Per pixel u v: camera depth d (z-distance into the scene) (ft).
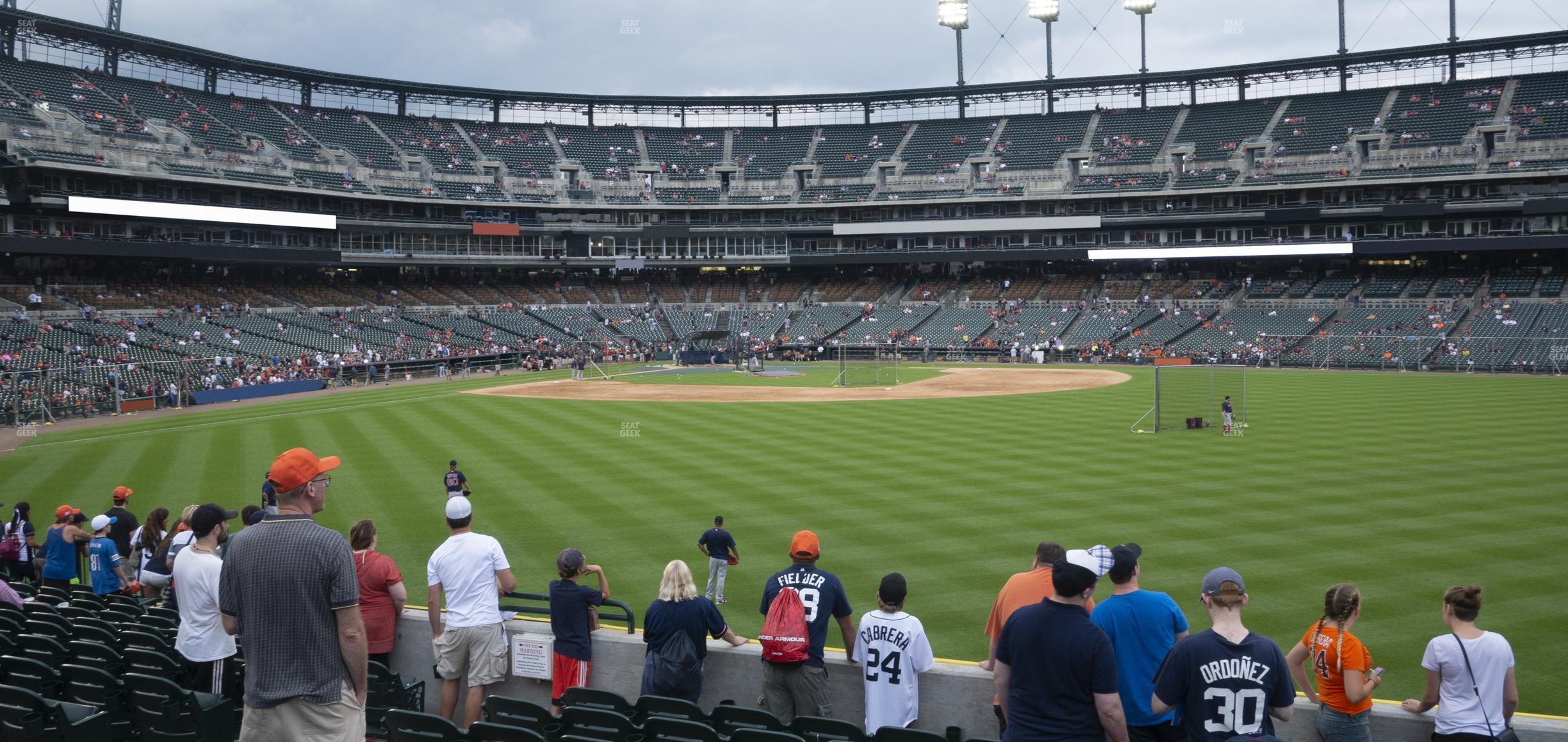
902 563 70.74
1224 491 93.25
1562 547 71.77
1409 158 284.61
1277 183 296.51
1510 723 27.68
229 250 262.06
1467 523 79.41
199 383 203.72
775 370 281.95
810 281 374.02
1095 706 23.07
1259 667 24.13
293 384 221.46
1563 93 277.64
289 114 311.06
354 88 338.13
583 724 29.14
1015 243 339.36
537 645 35.94
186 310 252.01
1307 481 98.02
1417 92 303.07
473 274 346.33
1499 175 268.82
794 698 32.48
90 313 229.86
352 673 21.48
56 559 57.31
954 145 356.18
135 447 132.67
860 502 90.48
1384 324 273.75
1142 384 222.07
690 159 367.86
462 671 35.12
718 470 108.78
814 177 360.07
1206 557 70.54
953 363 307.58
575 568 35.47
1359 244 287.28
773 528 81.46
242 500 96.63
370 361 255.29
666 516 86.02
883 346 325.62
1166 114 340.18
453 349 286.05
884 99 372.79
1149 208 321.93
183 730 30.09
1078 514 84.53
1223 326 295.07
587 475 106.73
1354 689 27.22
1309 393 189.16
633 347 323.37
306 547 20.92
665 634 32.94
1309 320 284.82
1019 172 336.29
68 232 237.86
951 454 118.32
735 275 378.32
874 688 30.96
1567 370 230.07
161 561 46.47
